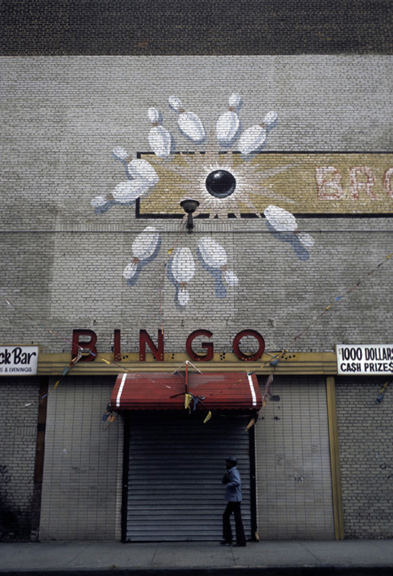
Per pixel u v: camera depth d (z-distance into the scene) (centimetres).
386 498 1134
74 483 1133
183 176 1314
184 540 1080
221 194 1302
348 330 1222
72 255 1258
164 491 1109
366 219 1294
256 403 1044
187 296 1237
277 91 1373
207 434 1142
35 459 1148
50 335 1209
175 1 1437
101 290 1238
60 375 1180
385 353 1195
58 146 1327
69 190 1299
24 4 1429
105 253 1260
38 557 946
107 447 1150
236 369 1166
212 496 1105
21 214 1282
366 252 1273
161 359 1169
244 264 1259
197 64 1390
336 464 1142
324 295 1243
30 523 1115
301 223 1288
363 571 857
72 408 1171
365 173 1324
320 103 1366
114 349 1169
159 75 1380
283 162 1327
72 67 1381
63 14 1426
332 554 943
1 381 1190
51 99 1359
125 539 1083
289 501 1124
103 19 1426
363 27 1424
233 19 1427
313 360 1185
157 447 1136
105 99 1361
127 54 1395
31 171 1310
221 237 1274
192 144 1334
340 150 1337
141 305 1230
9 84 1367
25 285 1238
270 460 1145
